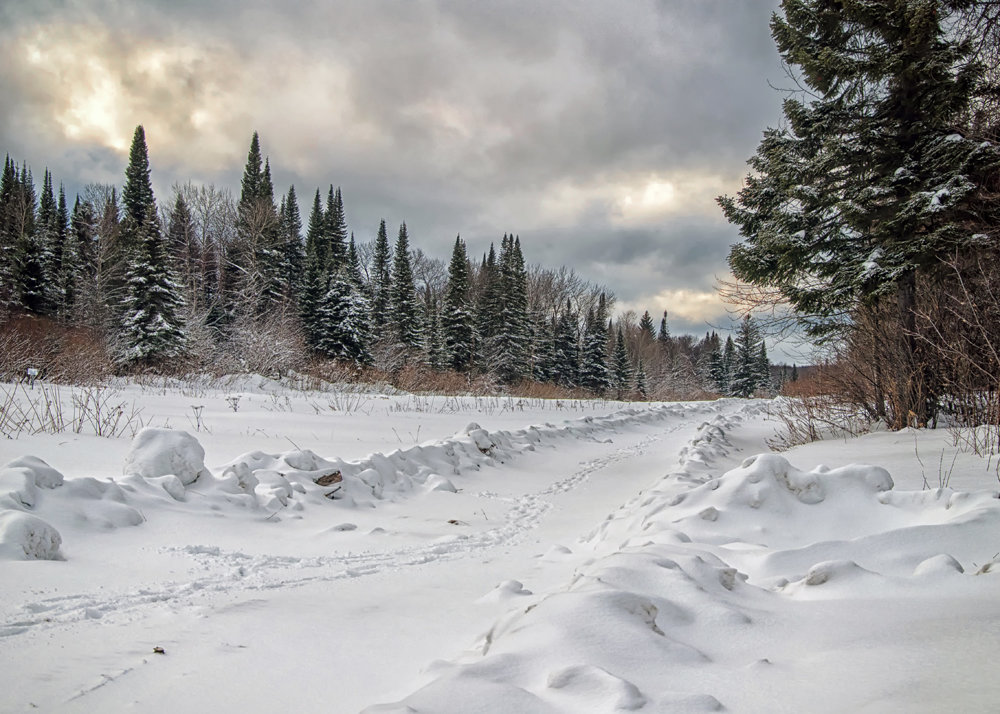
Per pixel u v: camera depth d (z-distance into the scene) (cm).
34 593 365
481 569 498
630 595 267
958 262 1032
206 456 909
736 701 195
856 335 1321
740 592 316
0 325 2341
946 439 885
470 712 186
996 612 246
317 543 566
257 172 6106
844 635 245
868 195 1086
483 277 6825
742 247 1336
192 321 3138
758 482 519
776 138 1280
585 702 190
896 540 371
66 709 243
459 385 2997
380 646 319
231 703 252
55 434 923
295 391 2266
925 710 171
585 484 979
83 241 5056
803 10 1160
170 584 411
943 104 1063
